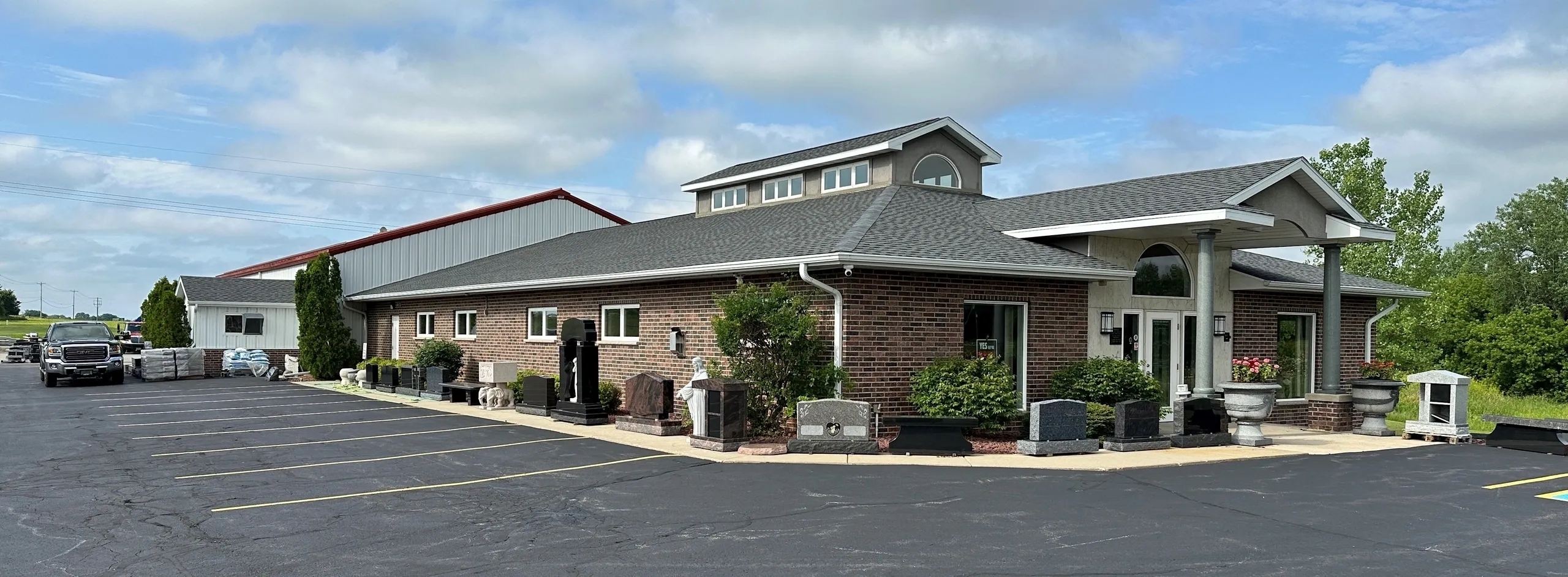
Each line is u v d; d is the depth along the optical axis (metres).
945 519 9.56
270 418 19.75
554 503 10.39
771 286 16.27
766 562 7.91
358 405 22.84
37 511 10.02
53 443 15.80
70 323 33.00
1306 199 17.83
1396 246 39.62
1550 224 58.84
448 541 8.67
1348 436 17.92
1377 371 20.30
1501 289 58.25
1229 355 20.38
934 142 23.75
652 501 10.52
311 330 32.47
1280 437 17.45
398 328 31.77
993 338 17.31
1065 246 18.55
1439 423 17.05
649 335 19.86
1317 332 21.91
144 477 12.29
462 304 27.58
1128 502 10.59
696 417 15.29
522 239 37.31
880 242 16.19
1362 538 8.86
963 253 16.52
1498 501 10.82
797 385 15.44
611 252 24.44
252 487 11.48
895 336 16.14
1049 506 10.29
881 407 15.94
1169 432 17.00
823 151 25.30
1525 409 30.12
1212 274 16.59
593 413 18.30
